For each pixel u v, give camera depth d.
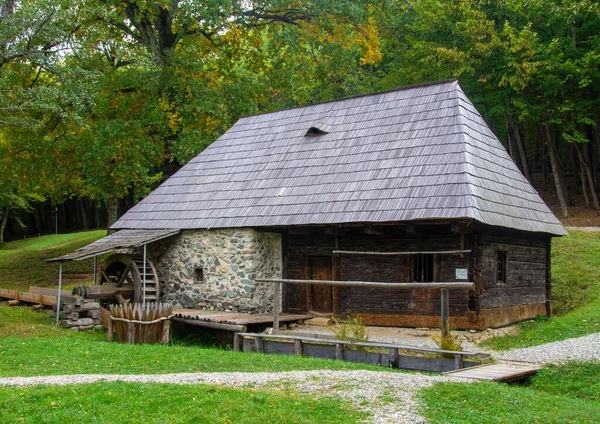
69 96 19.44
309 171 18.80
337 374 10.51
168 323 15.88
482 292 15.57
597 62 28.16
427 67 32.16
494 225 14.79
